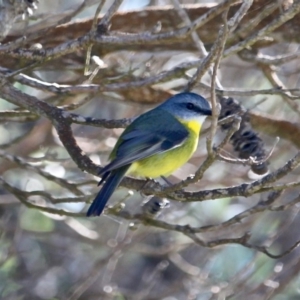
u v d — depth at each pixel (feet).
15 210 51.06
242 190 26.99
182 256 50.31
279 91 33.32
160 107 33.50
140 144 31.63
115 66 41.09
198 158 46.98
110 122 32.83
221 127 34.73
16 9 30.09
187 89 33.22
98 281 49.34
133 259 54.54
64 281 50.47
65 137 31.35
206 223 49.88
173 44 41.45
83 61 40.83
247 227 46.85
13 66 38.96
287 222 41.29
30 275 49.78
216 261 49.42
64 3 50.31
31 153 47.78
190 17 40.37
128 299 44.73
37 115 35.22
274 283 39.40
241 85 49.47
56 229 50.93
